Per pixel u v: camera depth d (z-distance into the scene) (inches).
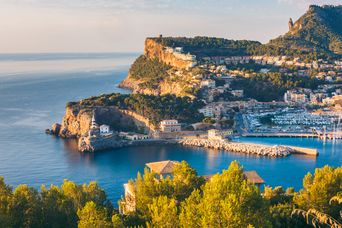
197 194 4520.2
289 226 4977.9
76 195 5354.3
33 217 4933.6
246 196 4092.0
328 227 4138.8
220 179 4281.5
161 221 4259.4
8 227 4579.2
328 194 5182.1
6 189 5236.2
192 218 4069.9
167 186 5255.9
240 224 3875.5
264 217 4126.5
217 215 3907.5
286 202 5807.1
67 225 5032.0
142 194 5187.0
